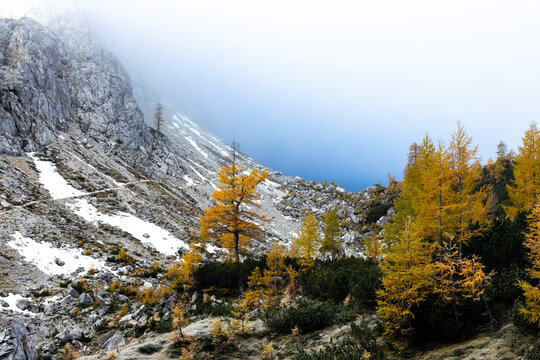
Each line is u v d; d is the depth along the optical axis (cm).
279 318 1434
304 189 12281
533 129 2177
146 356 1216
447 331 1031
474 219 1753
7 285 2194
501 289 1136
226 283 2173
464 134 1591
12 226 3069
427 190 1602
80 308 2136
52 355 1503
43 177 4756
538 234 1052
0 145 4734
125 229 4184
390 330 1096
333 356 1088
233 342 1301
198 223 5744
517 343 885
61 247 3061
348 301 1538
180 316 1345
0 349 1273
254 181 2634
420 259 1111
